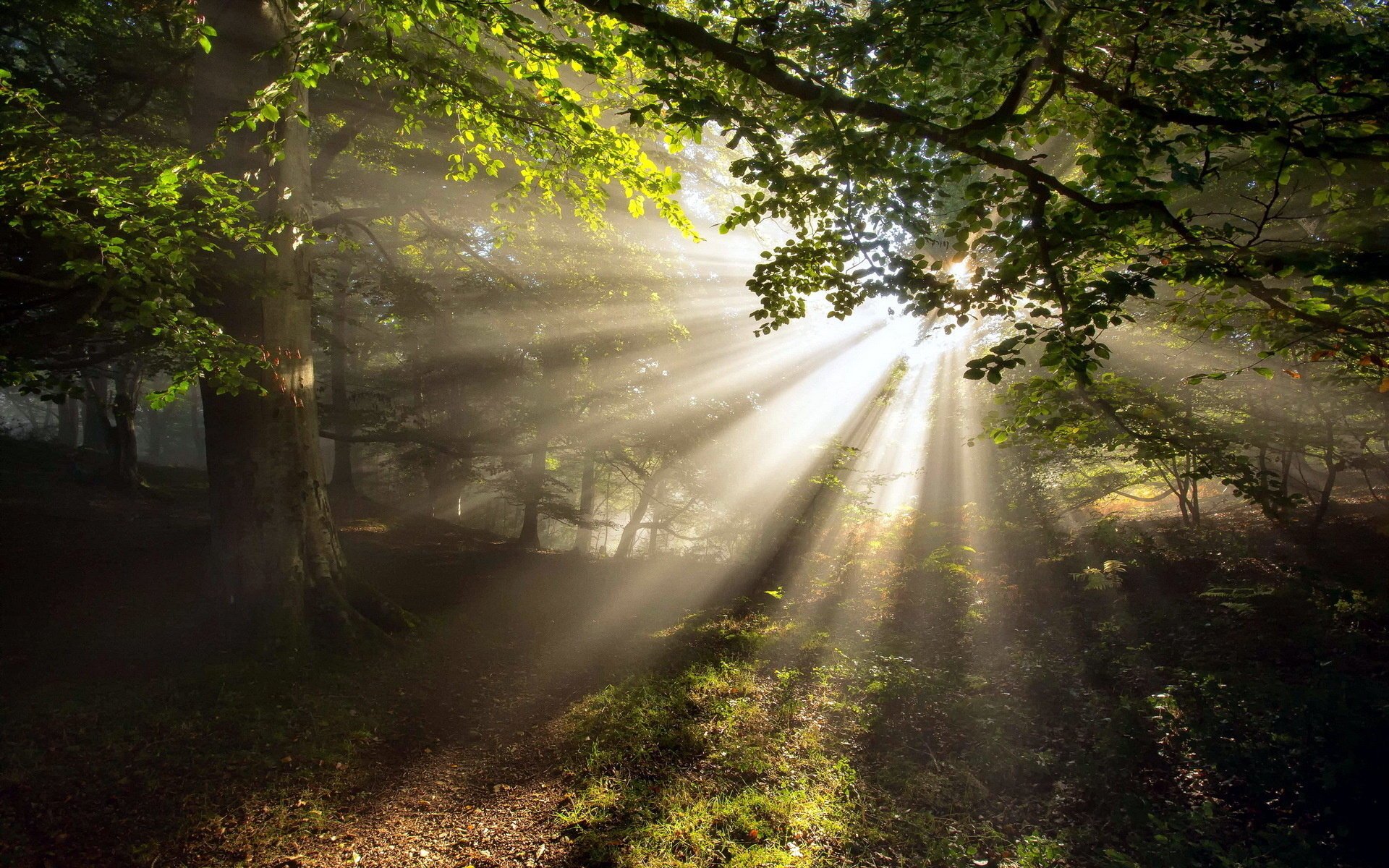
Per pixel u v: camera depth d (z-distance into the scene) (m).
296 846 5.06
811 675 8.68
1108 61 4.64
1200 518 11.58
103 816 5.09
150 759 5.87
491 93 7.40
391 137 12.12
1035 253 4.21
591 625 11.82
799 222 5.20
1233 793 5.24
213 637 8.34
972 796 5.67
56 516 13.39
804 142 4.50
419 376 16.91
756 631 10.99
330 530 9.40
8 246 6.16
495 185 12.79
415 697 8.07
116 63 9.76
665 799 5.60
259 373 8.52
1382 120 3.62
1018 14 3.82
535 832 5.30
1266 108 3.94
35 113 5.84
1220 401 8.47
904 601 11.67
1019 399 6.05
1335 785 4.87
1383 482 11.52
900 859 4.82
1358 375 5.68
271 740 6.43
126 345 9.68
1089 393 5.91
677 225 7.37
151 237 5.32
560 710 7.99
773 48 4.69
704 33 4.59
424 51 7.95
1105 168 3.85
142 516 15.10
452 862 4.93
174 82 9.77
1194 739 5.84
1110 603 9.34
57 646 7.89
